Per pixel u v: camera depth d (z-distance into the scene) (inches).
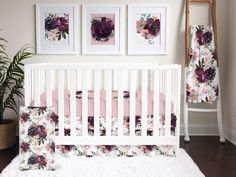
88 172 102.3
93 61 146.3
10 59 144.5
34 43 144.4
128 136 114.7
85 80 111.9
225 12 146.2
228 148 130.7
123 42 145.3
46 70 111.8
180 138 145.7
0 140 127.8
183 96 148.2
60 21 142.9
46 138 106.0
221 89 150.6
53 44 144.3
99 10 142.8
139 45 145.2
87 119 114.2
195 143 137.6
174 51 146.6
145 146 117.5
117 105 114.8
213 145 135.0
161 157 116.1
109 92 112.5
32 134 105.7
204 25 143.0
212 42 140.7
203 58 140.4
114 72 142.5
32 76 113.7
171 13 144.9
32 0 141.9
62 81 112.2
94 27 143.8
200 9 145.1
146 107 113.7
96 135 114.4
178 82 113.0
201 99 140.6
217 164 112.0
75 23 143.2
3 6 142.0
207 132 151.6
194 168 105.9
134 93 112.6
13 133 133.2
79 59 145.9
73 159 113.7
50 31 143.4
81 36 144.5
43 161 104.6
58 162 110.8
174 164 109.3
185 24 142.5
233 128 141.3
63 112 113.6
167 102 113.8
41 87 123.6
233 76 140.9
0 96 130.4
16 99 144.8
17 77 141.3
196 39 140.9
